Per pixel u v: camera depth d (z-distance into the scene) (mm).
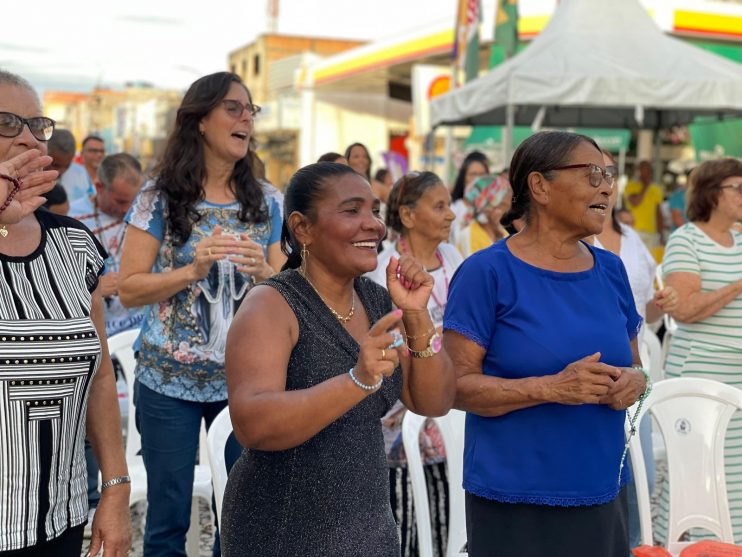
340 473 2279
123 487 2607
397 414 4074
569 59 8953
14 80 2387
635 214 11711
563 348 2729
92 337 2396
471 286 2809
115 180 5461
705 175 4422
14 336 2248
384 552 2324
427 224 4355
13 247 2350
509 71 8859
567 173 2725
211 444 3309
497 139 13227
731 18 15086
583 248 2984
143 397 3631
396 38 21328
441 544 4090
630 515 4426
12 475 2242
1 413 2227
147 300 3525
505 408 2711
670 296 4004
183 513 3650
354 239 2293
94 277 2521
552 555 2742
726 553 2723
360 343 2377
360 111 27781
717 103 8836
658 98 8773
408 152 28031
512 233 3012
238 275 3658
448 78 16078
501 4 12117
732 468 4359
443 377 2443
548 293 2781
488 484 2777
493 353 2807
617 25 9398
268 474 2283
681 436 3717
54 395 2301
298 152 33500
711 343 4418
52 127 2439
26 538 2256
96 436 2609
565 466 2713
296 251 2430
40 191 2264
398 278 2373
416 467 3604
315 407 2066
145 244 3594
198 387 3605
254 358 2213
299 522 2268
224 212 3676
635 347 3107
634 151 15375
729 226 4453
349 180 2322
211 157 3652
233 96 3574
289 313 2289
